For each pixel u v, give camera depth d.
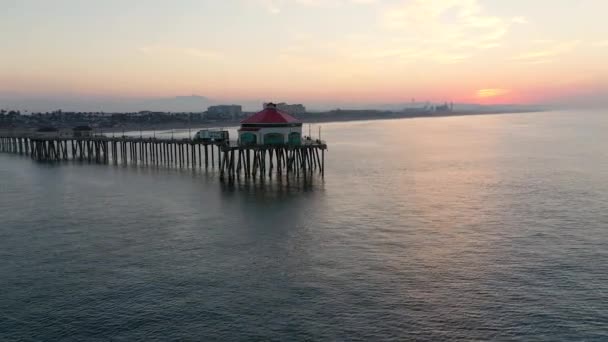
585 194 62.22
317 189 67.62
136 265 37.84
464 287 33.06
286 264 37.69
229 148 73.50
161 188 68.12
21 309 30.84
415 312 29.73
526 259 38.19
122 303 31.41
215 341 26.95
